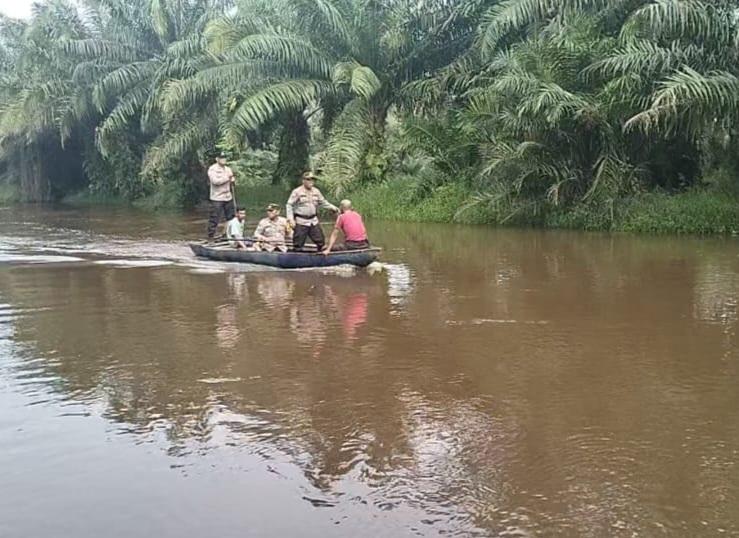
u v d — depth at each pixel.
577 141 17.09
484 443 4.75
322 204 12.54
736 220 15.62
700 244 14.05
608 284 10.11
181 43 26.48
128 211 27.06
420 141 20.59
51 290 10.21
